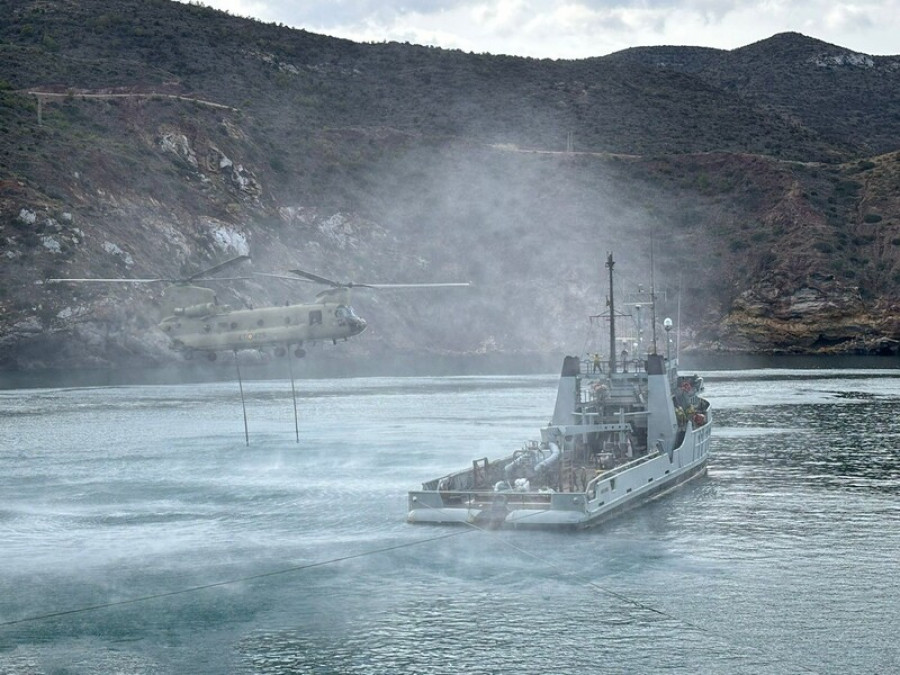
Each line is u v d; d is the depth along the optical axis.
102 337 153.12
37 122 183.38
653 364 54.34
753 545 44.91
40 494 60.03
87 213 165.62
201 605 38.78
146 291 160.00
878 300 192.12
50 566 44.19
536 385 127.12
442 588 39.81
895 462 66.62
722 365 161.12
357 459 70.69
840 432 81.44
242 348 78.19
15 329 149.12
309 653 34.06
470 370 154.75
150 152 190.00
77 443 79.81
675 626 35.75
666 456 53.78
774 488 57.06
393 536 47.22
